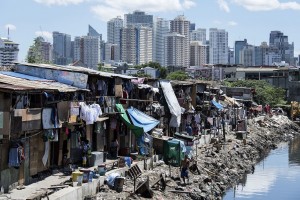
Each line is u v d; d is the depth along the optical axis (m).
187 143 52.72
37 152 32.34
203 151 58.94
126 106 47.41
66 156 36.97
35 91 29.28
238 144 73.44
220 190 47.47
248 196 48.41
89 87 40.06
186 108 64.44
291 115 129.12
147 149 44.91
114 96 44.06
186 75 125.62
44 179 32.19
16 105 28.62
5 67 41.38
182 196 38.03
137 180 37.81
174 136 54.06
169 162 47.28
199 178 45.00
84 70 40.97
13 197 26.83
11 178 28.83
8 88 27.02
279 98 135.25
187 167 42.28
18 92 27.72
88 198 30.70
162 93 55.84
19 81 32.38
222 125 80.00
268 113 121.44
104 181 34.34
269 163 70.44
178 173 44.56
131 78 46.91
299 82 139.75
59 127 33.38
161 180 38.62
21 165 30.05
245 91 113.94
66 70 38.66
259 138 89.50
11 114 27.53
